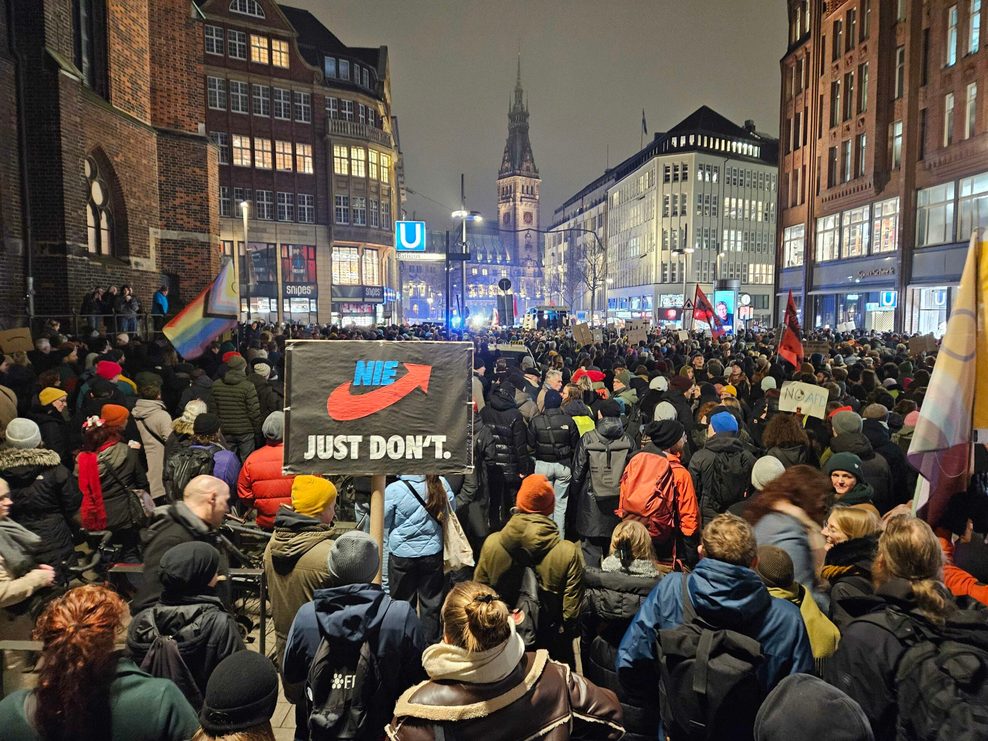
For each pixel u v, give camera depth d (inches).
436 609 188.9
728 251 3703.3
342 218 2166.6
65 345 435.5
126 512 229.3
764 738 77.1
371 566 113.3
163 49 931.3
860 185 1584.6
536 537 149.6
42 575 151.3
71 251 675.4
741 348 792.9
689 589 110.7
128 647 116.2
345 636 105.3
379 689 106.7
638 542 145.6
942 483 157.8
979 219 1218.6
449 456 145.2
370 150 2233.0
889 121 1491.1
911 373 494.6
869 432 252.2
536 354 787.4
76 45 760.3
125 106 850.1
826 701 76.1
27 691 93.0
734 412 289.7
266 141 2028.8
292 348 144.1
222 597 161.6
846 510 139.5
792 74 1984.5
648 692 123.3
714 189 3641.7
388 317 2522.1
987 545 140.4
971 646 96.3
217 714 84.9
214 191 989.2
